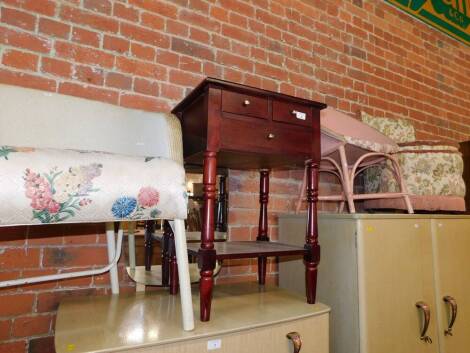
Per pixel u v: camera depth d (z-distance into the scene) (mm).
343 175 1428
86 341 780
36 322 1138
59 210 729
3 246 1117
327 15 2074
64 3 1298
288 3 1912
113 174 800
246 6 1750
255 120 1050
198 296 1203
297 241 1527
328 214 1346
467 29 2986
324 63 2004
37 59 1226
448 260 1438
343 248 1264
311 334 1029
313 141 1168
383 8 2412
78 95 1280
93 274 1181
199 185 1482
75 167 764
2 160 699
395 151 1554
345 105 2059
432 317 1339
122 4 1412
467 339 1438
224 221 1546
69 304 1092
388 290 1238
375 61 2275
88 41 1324
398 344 1229
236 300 1180
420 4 2639
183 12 1554
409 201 1507
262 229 1534
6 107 965
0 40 1176
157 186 840
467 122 2842
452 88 2777
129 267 1317
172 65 1491
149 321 927
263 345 933
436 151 1632
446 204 1577
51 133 1020
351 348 1188
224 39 1652
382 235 1260
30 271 1147
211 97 984
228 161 1280
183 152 1207
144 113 1163
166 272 1342
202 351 840
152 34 1462
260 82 1736
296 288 1519
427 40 2672
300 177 1812
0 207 671
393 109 2316
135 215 818
